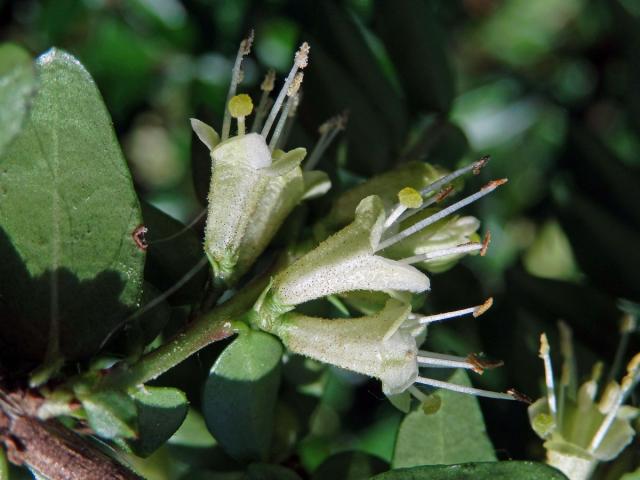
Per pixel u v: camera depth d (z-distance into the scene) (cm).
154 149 12
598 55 12
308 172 8
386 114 9
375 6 10
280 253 8
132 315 7
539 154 13
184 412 7
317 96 9
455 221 8
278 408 8
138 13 11
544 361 9
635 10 11
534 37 13
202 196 9
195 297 8
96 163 7
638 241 9
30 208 7
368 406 11
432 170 8
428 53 10
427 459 8
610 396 8
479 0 13
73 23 11
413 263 8
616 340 9
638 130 10
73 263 7
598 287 9
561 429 8
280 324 8
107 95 11
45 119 7
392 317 7
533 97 13
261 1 10
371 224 7
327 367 9
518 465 7
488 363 8
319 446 10
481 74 13
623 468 8
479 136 13
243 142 7
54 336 7
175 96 12
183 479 9
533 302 9
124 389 7
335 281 7
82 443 7
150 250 8
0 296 7
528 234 11
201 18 11
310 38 9
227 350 8
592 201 10
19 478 9
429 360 8
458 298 9
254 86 9
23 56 6
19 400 7
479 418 8
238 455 8
